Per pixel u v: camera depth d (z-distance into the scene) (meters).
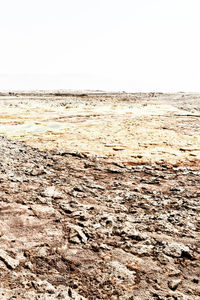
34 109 52.06
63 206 8.77
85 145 20.19
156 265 5.87
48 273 5.44
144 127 29.20
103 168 14.39
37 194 9.65
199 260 6.09
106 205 9.24
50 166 14.25
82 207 8.81
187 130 27.14
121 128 28.88
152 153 17.73
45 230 7.14
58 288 5.00
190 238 7.07
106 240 6.86
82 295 4.86
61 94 108.31
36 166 13.77
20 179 11.13
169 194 10.66
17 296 4.66
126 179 12.60
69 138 23.28
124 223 7.80
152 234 7.23
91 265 5.79
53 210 8.43
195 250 6.49
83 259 5.99
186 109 51.31
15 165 13.39
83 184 11.43
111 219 7.95
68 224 7.55
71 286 5.10
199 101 68.56
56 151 17.98
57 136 24.39
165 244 6.70
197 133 25.31
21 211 8.15
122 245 6.64
